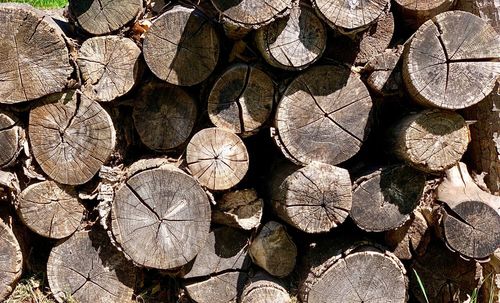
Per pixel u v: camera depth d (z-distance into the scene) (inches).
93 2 90.5
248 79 88.7
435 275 94.7
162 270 93.1
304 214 86.8
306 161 88.6
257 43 86.7
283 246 92.0
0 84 88.3
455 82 85.6
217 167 88.5
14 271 92.4
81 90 90.4
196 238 89.7
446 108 85.9
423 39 85.1
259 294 90.4
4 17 87.2
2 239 91.9
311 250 92.8
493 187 95.3
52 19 92.0
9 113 90.3
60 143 90.7
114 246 92.7
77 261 93.8
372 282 90.9
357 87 88.4
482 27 85.1
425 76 85.5
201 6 90.2
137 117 93.0
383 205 89.2
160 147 93.4
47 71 88.7
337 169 86.7
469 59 85.5
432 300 95.0
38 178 91.2
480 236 88.0
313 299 90.5
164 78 89.3
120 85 91.0
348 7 82.9
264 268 92.6
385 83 88.0
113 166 93.4
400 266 91.4
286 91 87.7
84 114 90.6
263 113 89.4
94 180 93.5
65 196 92.2
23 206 91.0
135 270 95.0
